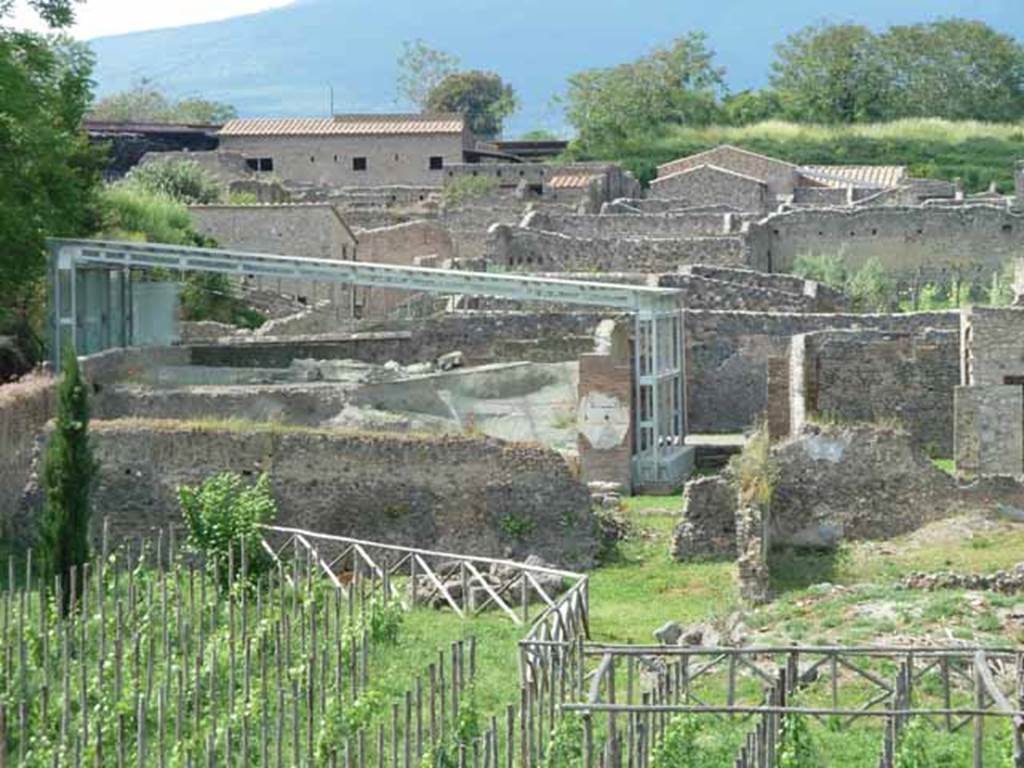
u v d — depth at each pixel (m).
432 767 31.61
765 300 76.94
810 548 48.50
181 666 35.75
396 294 85.31
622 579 47.06
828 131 142.00
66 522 43.06
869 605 41.28
